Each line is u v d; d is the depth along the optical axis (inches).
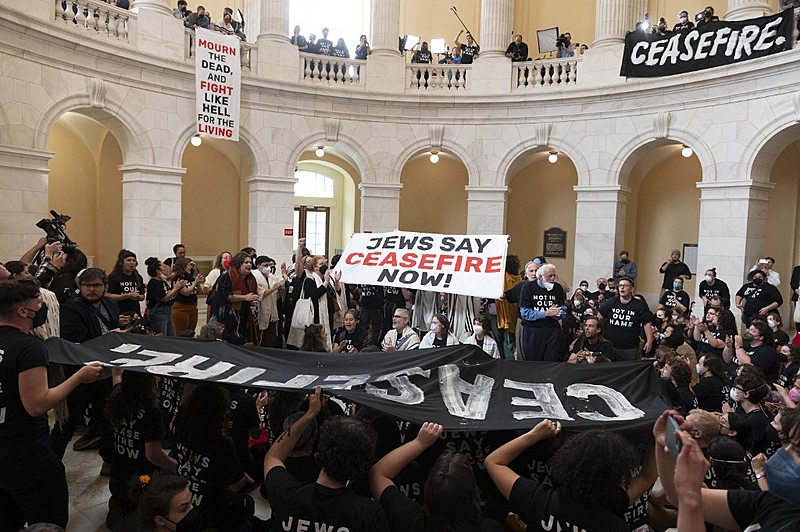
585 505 86.3
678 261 469.4
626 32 513.3
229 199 633.0
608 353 241.3
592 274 519.8
